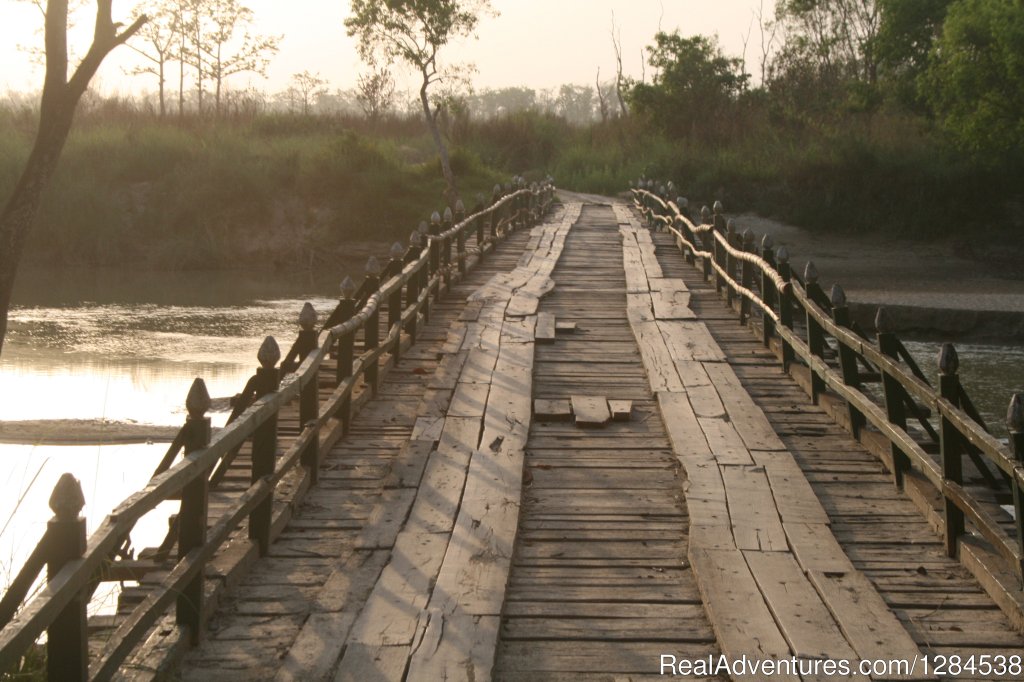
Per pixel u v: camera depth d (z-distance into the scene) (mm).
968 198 36719
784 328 9891
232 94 48062
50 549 3373
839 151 38875
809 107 46812
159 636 4520
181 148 37625
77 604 3441
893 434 6602
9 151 35188
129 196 35594
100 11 7152
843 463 7297
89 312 23797
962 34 34250
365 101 50312
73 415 13781
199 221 34719
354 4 36188
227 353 18797
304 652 4539
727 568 5406
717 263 14297
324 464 7238
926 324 22625
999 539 4996
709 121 47094
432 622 4773
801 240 36969
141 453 12078
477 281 15383
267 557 5664
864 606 4957
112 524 3619
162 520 9727
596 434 8078
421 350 10828
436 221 13664
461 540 5746
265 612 4984
